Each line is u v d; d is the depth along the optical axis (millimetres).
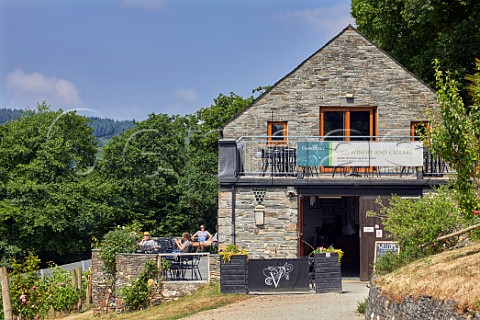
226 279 20625
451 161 14156
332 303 18141
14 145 46875
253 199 22859
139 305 22531
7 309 18641
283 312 17188
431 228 17250
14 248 42656
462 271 12508
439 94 14242
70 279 27000
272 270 20547
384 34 33719
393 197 19516
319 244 26688
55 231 44031
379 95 24344
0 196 44688
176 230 48188
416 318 12547
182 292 22406
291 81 24422
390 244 22078
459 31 28672
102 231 46500
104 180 47375
